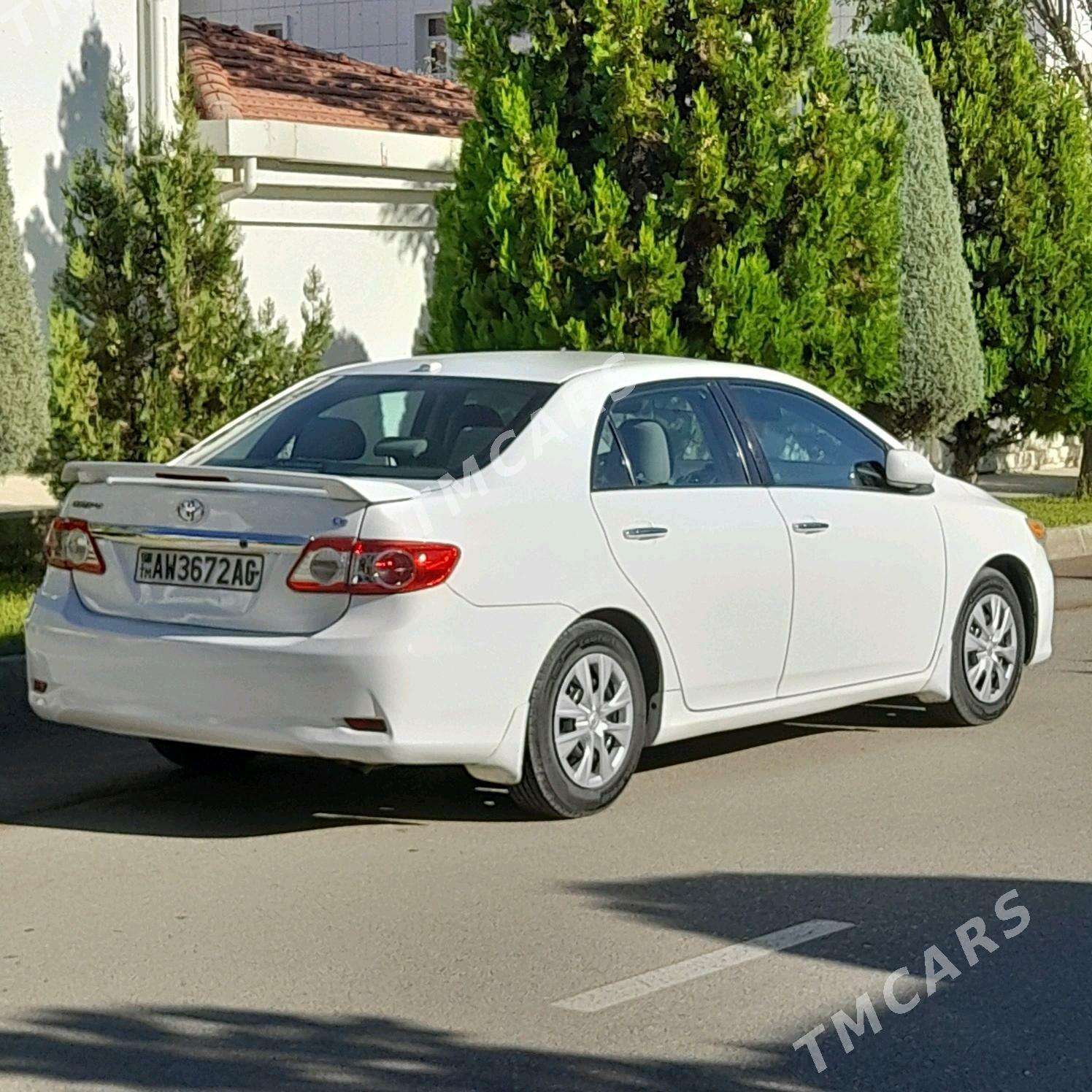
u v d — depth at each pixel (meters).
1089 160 17.58
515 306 12.85
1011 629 9.41
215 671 6.86
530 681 7.09
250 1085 4.78
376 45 29.66
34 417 11.39
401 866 6.79
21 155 14.16
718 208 12.74
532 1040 5.10
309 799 7.79
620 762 7.50
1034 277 17.09
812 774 8.27
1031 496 19.92
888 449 8.82
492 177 12.87
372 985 5.54
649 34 12.85
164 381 11.29
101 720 7.19
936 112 16.08
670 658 7.64
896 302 13.95
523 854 6.94
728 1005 5.38
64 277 11.40
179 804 7.70
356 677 6.69
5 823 7.40
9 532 12.12
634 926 6.09
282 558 6.86
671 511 7.66
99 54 14.74
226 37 18.98
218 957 5.79
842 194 13.22
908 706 9.76
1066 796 7.86
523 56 13.06
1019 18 17.22
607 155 12.95
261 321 11.99
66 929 6.06
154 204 11.32
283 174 15.50
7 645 9.56
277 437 7.77
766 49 12.90
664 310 12.66
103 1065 4.91
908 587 8.72
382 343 16.67
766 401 8.39
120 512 7.21
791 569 8.10
